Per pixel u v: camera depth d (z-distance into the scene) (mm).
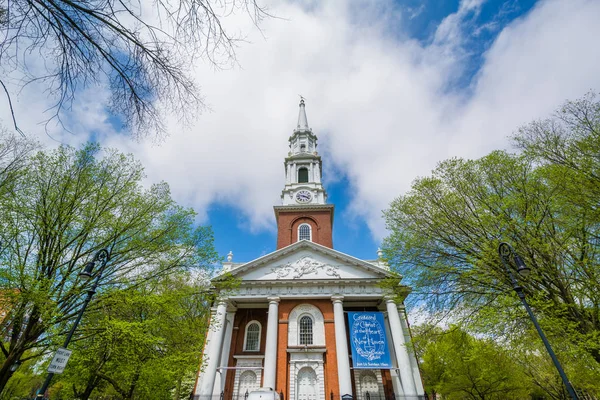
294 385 22734
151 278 14898
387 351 22609
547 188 12758
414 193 16797
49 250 12805
